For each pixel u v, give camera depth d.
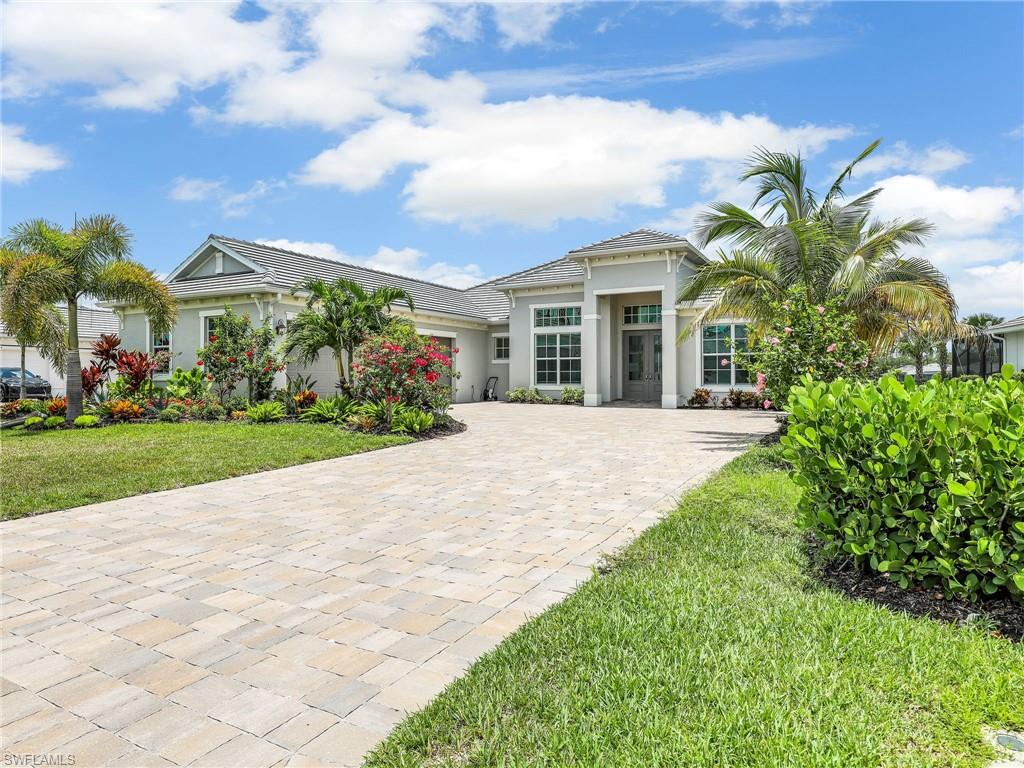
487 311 24.03
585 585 3.79
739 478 6.95
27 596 3.82
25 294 12.38
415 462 8.74
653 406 19.81
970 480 3.10
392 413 12.04
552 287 21.34
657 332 21.64
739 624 3.10
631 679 2.59
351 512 5.86
